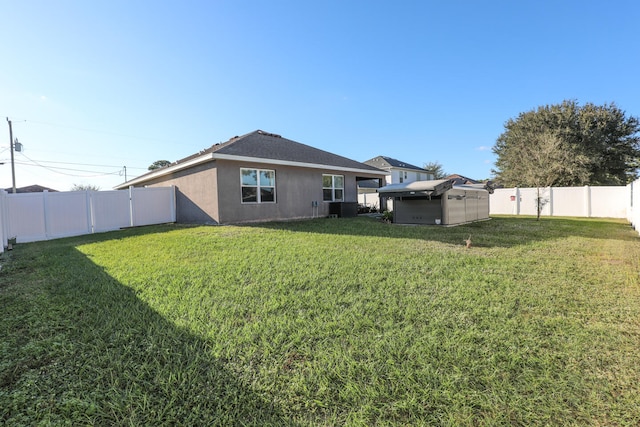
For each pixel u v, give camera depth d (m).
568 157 21.36
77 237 9.18
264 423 1.51
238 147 11.38
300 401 1.68
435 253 5.46
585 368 1.96
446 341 2.30
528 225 10.66
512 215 16.70
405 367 1.98
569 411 1.58
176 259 5.20
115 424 1.50
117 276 4.18
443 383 1.81
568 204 15.70
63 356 2.13
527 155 23.17
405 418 1.56
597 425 1.49
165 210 12.55
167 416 1.55
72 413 1.57
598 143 23.09
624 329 2.49
